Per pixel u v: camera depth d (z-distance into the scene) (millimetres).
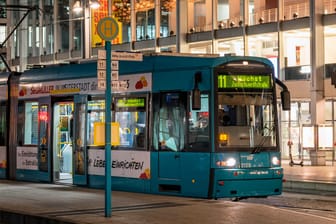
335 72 23078
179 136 14930
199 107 14203
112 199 14336
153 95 15578
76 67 17969
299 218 11445
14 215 12523
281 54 34000
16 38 56625
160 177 15305
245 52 35375
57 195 15336
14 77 20453
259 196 14609
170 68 15266
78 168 17594
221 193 14188
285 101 15297
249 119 14672
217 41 36875
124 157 16188
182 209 12625
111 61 11984
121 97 16391
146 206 13109
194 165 14562
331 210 14953
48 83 18797
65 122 18938
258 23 35125
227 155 14273
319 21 32125
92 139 17141
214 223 10898
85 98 17406
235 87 14586
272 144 14898
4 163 20500
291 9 33656
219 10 36906
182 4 38188
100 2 42094
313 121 32188
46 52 51375
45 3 51281
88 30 33500
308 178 22609
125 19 42750
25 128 19719
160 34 40250
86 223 10953
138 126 15914
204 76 14523
